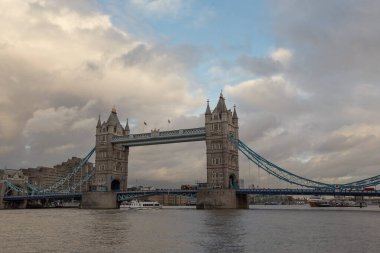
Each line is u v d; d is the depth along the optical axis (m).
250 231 52.97
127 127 183.00
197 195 137.12
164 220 76.12
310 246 38.88
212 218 81.38
